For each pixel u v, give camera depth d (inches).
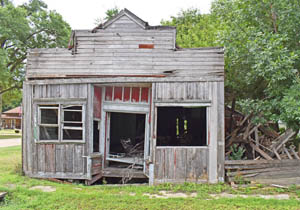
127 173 337.4
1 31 759.7
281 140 355.3
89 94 323.0
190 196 256.5
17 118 1914.4
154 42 332.5
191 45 677.9
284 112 278.8
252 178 302.0
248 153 379.6
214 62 319.3
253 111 323.9
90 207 217.9
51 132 334.0
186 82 310.2
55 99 328.5
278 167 310.7
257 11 320.8
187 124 516.7
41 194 256.4
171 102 307.9
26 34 866.1
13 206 220.8
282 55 266.7
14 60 948.0
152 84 312.7
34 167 329.4
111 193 266.5
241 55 330.3
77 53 338.0
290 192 268.2
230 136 407.2
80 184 311.3
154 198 244.2
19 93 1222.3
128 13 335.6
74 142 321.1
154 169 301.7
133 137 522.3
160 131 521.0
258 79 395.2
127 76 327.9
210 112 304.5
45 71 338.6
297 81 263.1
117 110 350.3
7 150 607.5
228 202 228.8
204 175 300.4
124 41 335.9
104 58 334.3
